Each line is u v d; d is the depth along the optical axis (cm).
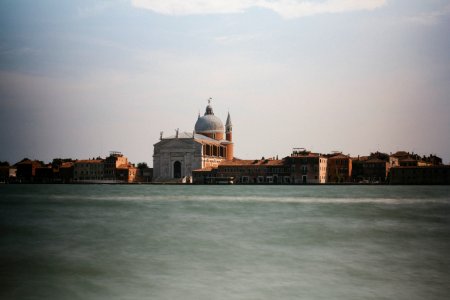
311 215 11669
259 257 6531
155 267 5988
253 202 16050
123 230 9019
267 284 5259
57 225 9800
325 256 6575
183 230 9012
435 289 5069
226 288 5128
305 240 7831
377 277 5506
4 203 15962
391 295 4891
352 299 4791
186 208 13812
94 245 7419
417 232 8731
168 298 4841
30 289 5131
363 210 13012
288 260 6341
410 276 5541
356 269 5859
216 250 6988
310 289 5081
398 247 7225
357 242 7669
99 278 5503
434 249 7075
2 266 6050
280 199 17525
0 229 9169
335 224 9875
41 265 6106
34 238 8112
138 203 15862
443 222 10225
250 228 9269
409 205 14538
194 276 5569
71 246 7350
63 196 19962
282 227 9425
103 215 11844
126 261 6300
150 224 9938
